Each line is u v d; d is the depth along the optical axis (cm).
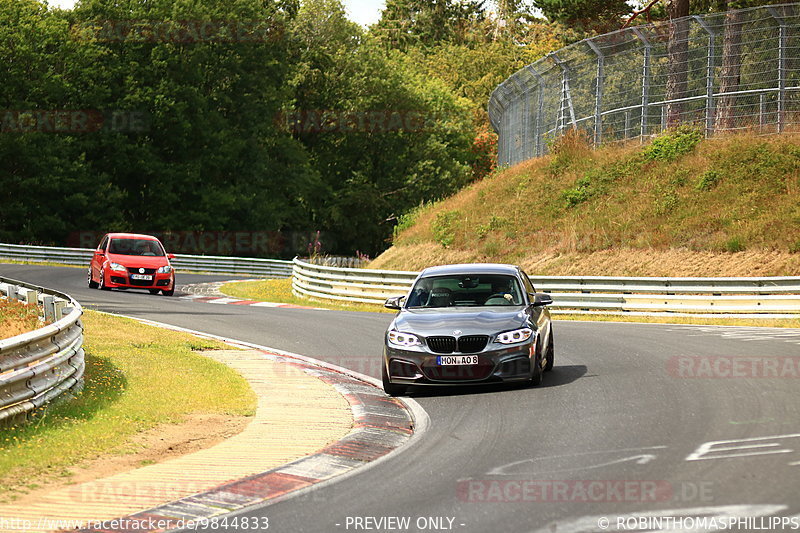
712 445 2384
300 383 3722
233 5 19362
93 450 2514
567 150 10362
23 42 16888
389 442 2698
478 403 3234
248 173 19725
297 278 9438
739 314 6538
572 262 8638
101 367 3847
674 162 9488
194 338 5144
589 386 3447
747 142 9325
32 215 17325
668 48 10369
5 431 2633
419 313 3641
